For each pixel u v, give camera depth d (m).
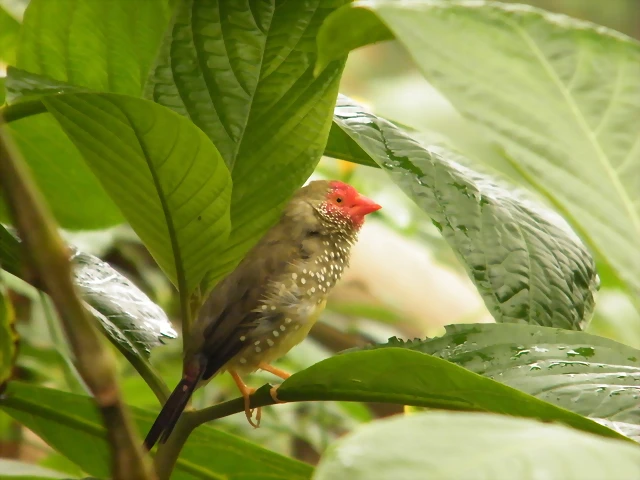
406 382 2.79
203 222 2.82
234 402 2.82
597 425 2.68
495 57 2.40
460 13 2.38
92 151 2.81
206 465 2.84
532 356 2.80
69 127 2.80
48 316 2.89
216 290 2.88
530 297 2.82
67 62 2.85
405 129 2.87
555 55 2.53
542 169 2.38
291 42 2.83
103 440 2.83
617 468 1.70
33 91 2.81
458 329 2.81
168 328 2.85
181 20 2.82
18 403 2.83
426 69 2.21
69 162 2.87
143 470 2.02
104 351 1.96
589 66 2.56
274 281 2.89
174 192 2.81
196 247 2.82
